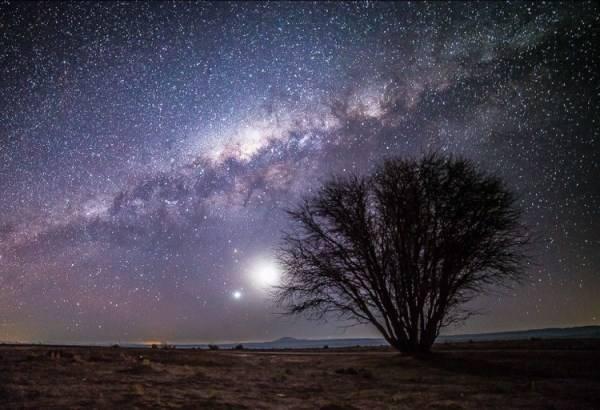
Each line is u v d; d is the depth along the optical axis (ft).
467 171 80.64
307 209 85.56
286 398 37.06
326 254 83.66
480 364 62.44
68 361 53.16
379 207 82.43
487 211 77.92
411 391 42.42
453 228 78.23
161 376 46.06
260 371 57.72
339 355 87.45
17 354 58.75
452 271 78.07
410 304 79.77
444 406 33.60
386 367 63.62
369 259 81.56
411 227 79.51
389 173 83.20
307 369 62.13
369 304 82.12
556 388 42.01
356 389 44.04
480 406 33.78
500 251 78.13
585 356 65.05
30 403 28.45
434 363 64.75
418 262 79.36
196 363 63.10
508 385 45.03
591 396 37.76
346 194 84.12
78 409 27.35
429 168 81.15
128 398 31.78
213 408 30.22
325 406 32.63
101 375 43.83
